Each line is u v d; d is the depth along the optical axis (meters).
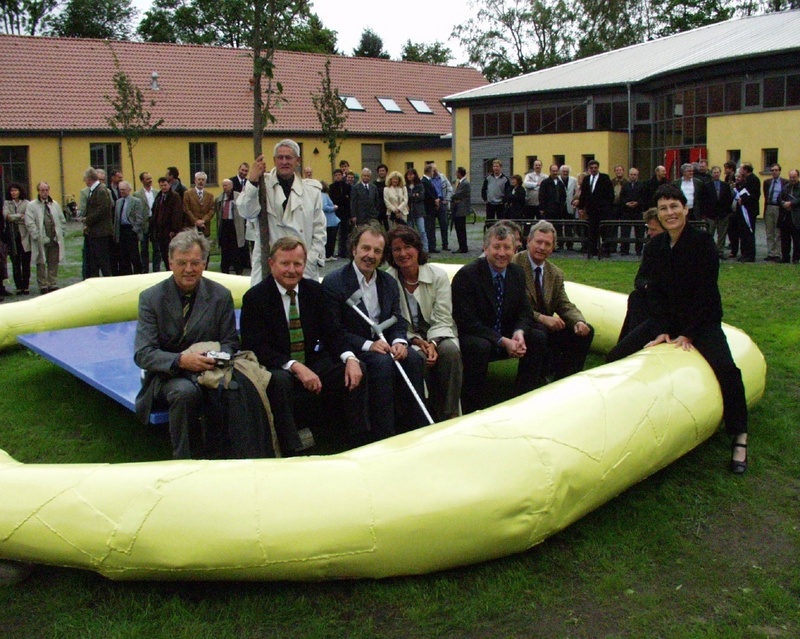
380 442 3.74
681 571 3.66
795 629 3.24
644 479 4.46
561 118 28.42
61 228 12.27
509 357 5.53
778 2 44.06
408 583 3.49
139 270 12.63
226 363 4.35
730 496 4.36
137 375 5.57
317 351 4.98
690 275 4.84
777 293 9.99
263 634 3.22
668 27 48.03
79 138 28.80
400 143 35.44
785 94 21.27
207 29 47.56
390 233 5.20
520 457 3.52
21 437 5.47
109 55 31.86
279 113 33.47
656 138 26.19
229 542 3.26
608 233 14.65
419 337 5.16
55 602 3.44
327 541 3.29
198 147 31.58
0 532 3.39
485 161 31.20
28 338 7.01
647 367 4.46
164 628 3.25
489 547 3.45
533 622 3.29
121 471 3.47
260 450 4.31
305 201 6.55
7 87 28.91
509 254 5.39
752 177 13.59
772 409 5.62
